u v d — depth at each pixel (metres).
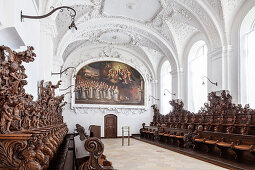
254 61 12.01
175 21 16.67
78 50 22.39
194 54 18.17
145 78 24.30
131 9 15.85
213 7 13.06
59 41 15.38
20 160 2.40
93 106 22.17
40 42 9.25
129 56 24.41
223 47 13.10
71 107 21.56
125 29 18.66
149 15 16.64
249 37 12.41
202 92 16.81
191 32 17.50
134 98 23.70
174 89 19.59
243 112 10.38
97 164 2.87
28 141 2.89
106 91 22.89
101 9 15.46
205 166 8.45
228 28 13.05
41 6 9.27
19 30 4.39
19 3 4.40
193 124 13.96
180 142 14.00
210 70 14.47
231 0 12.38
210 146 10.66
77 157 3.69
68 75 22.12
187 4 13.86
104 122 22.62
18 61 3.55
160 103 23.64
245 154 8.50
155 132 18.12
